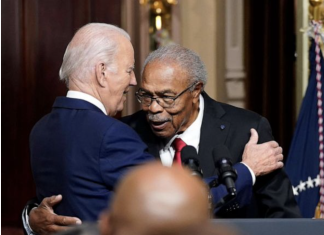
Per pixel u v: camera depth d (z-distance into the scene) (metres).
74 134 4.23
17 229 7.69
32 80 7.62
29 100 7.63
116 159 4.14
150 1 9.53
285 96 8.51
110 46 4.32
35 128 4.51
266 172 4.73
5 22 7.56
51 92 7.64
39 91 7.64
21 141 7.66
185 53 4.66
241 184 4.54
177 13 9.55
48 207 4.31
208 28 9.42
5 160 7.66
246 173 4.59
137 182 1.74
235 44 9.27
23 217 4.62
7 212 7.70
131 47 4.42
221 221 3.00
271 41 8.59
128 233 1.72
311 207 7.23
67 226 4.22
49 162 4.34
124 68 4.36
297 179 7.29
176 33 9.55
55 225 4.26
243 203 4.59
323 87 7.34
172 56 4.61
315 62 7.38
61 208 4.30
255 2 8.69
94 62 4.29
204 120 4.92
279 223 3.00
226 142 4.89
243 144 4.90
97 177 4.16
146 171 1.77
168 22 9.66
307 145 7.30
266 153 4.76
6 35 7.57
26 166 7.70
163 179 1.74
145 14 9.38
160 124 4.61
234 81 9.25
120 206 1.74
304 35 7.99
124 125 4.27
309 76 7.61
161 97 4.56
